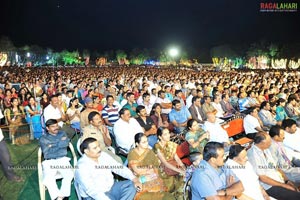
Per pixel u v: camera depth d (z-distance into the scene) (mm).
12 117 8570
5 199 5121
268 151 5117
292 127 5895
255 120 7434
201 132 6137
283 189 4582
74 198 5320
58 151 5191
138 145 4789
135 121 6676
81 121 7133
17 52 78250
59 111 7852
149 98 9375
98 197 4180
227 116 9055
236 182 4012
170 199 4535
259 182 4746
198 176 3930
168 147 5305
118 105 8547
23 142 8266
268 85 14664
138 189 4551
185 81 16797
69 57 103000
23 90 10977
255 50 71125
